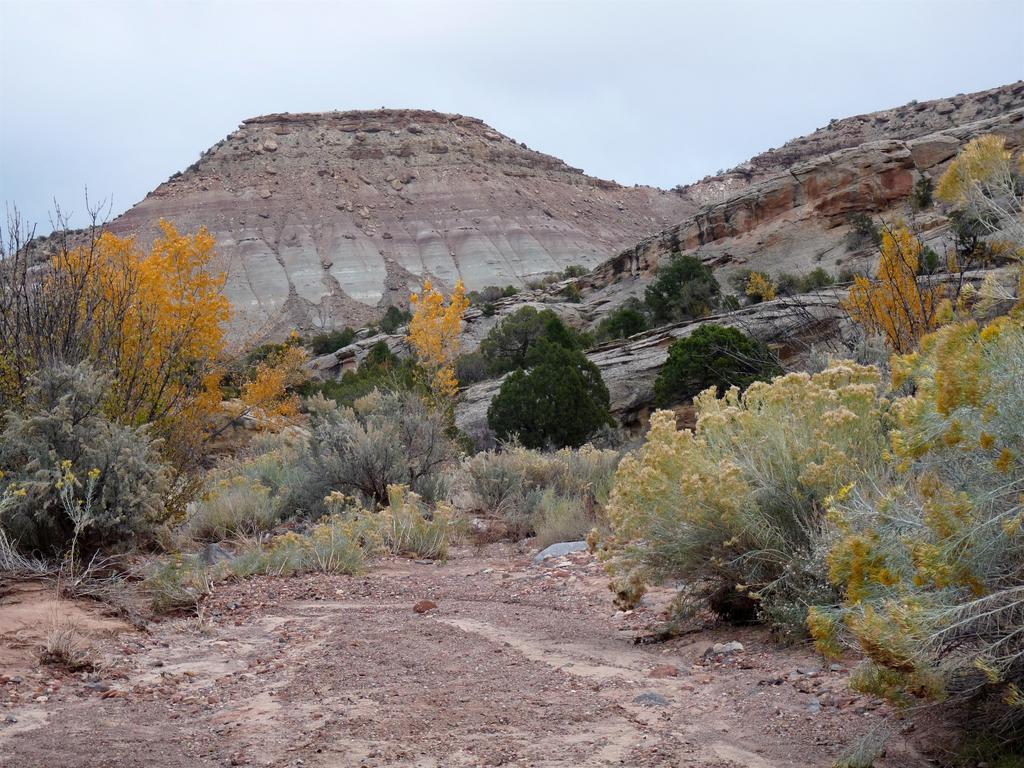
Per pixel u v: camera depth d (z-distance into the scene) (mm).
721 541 5180
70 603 6023
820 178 65125
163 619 6316
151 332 10336
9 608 5660
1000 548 2812
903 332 8805
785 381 5562
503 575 8609
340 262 186500
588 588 7508
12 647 4949
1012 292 3428
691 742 3475
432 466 14656
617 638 5621
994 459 2939
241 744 3551
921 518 3174
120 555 7184
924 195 52531
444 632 5793
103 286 9680
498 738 3574
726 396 6195
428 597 7508
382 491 13555
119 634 5664
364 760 3332
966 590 2928
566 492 13539
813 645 4680
